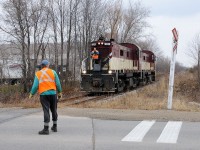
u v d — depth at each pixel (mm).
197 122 12531
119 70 31438
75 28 40250
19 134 10227
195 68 72562
